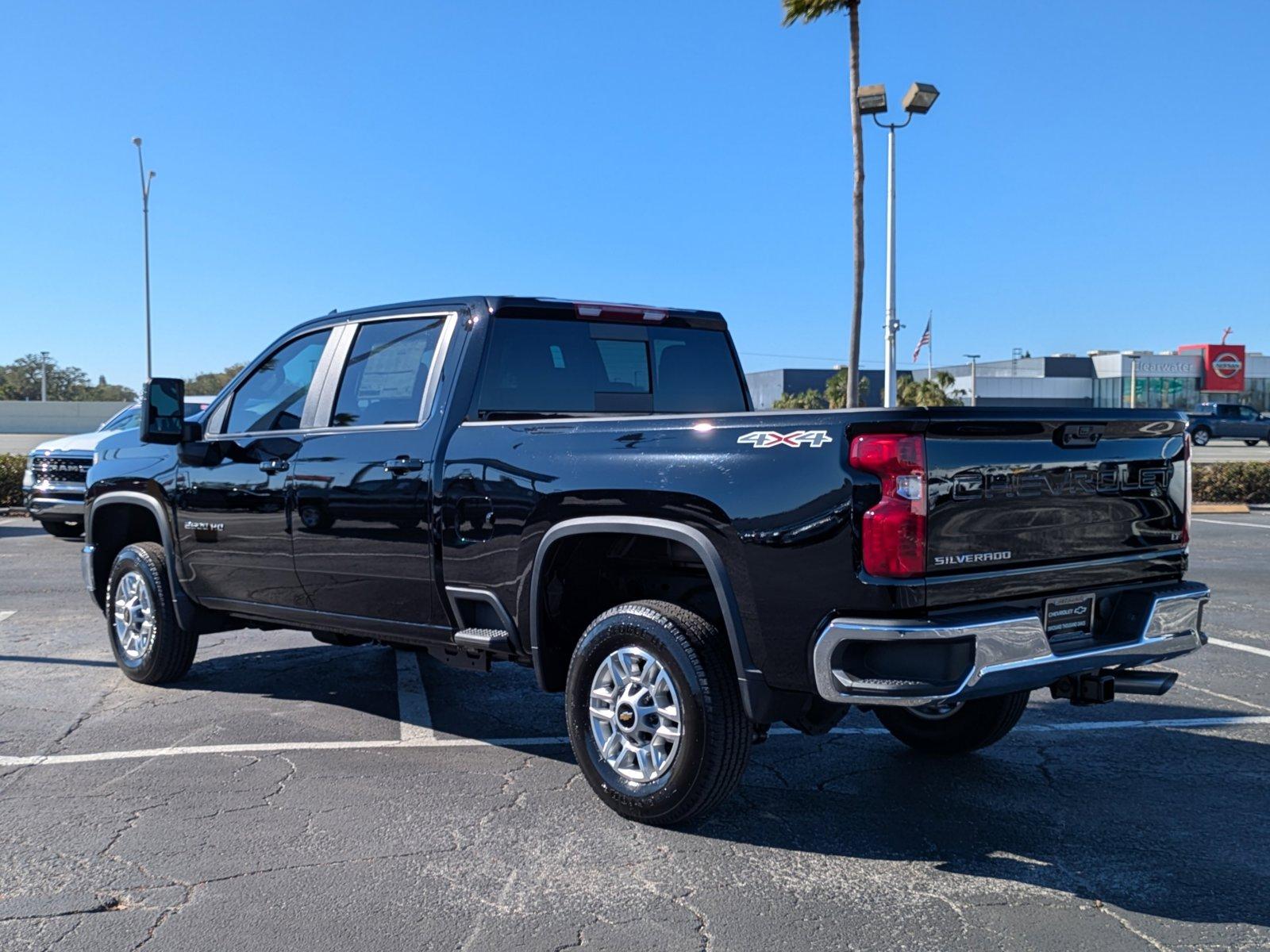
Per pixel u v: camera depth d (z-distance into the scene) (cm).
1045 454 397
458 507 481
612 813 445
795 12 2025
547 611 463
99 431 1473
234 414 616
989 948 329
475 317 508
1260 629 858
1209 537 1553
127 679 683
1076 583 410
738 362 616
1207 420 4625
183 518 622
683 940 334
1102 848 411
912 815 447
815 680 374
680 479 406
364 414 539
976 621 367
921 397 4788
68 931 338
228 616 655
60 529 1505
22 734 558
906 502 361
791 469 380
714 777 407
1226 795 473
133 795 465
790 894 368
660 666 418
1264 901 364
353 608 539
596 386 545
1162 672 441
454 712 609
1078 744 552
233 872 384
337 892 368
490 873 384
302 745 541
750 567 389
